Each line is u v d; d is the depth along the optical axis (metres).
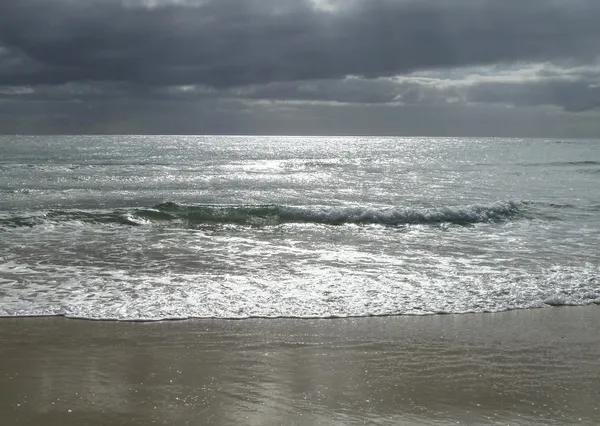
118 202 19.77
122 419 4.13
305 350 5.82
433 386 4.91
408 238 13.43
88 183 25.77
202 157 50.06
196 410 4.31
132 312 7.13
